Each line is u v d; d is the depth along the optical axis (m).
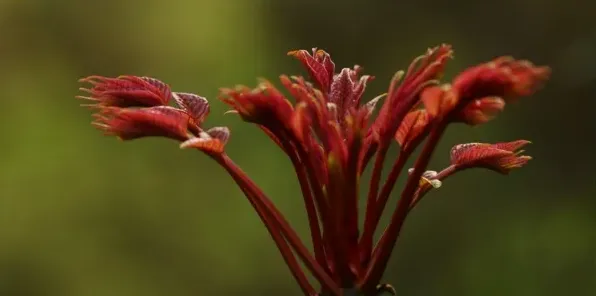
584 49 2.53
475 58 2.82
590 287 2.29
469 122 0.68
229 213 2.67
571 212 2.44
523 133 2.58
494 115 0.68
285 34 3.03
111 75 3.27
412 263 2.41
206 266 2.60
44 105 3.13
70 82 3.23
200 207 2.72
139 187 2.81
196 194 2.75
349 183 0.68
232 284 2.54
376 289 0.69
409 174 0.69
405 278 2.39
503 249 2.38
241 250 2.58
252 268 2.54
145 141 2.89
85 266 2.68
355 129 0.67
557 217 2.44
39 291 2.63
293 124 0.68
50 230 2.73
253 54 3.04
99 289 2.64
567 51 2.59
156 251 2.67
